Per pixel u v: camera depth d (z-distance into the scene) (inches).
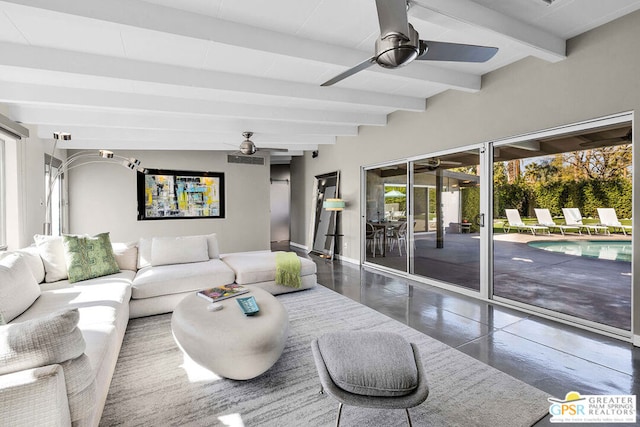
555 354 96.2
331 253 267.3
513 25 99.7
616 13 99.5
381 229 224.4
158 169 255.1
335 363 60.8
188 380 83.0
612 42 103.9
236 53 107.4
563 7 95.2
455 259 172.6
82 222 234.2
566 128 119.3
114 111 154.1
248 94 134.0
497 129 141.1
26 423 44.6
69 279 120.6
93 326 79.2
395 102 166.1
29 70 101.1
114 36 93.5
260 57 111.2
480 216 151.6
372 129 221.6
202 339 79.4
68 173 230.7
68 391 50.6
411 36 65.3
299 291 166.4
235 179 283.6
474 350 99.0
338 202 237.6
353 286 176.9
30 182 160.4
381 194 223.9
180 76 117.2
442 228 178.4
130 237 246.8
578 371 86.5
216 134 208.7
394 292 164.4
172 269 142.6
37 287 100.3
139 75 111.0
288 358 94.7
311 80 135.6
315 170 304.0
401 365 60.4
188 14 86.0
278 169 396.8
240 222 285.9
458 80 140.7
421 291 166.2
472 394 76.7
